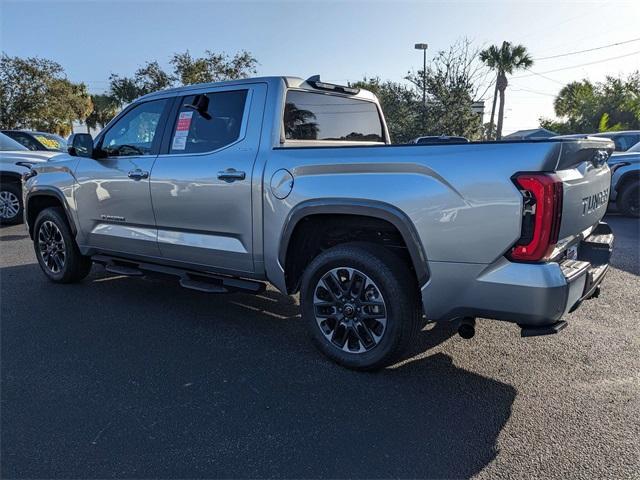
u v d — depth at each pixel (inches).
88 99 1515.7
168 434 106.4
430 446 102.3
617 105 1530.5
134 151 181.6
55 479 92.4
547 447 101.7
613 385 127.2
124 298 198.7
